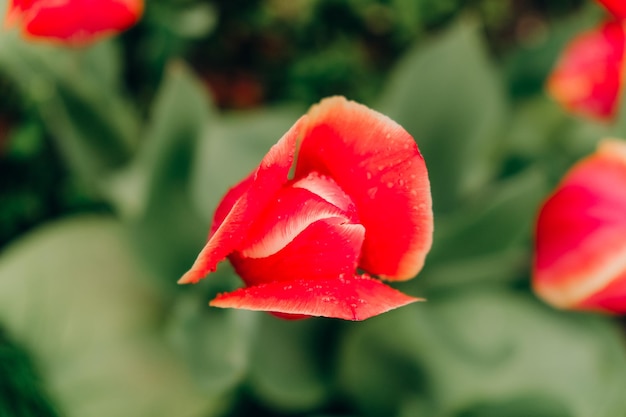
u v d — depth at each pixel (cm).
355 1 96
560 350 54
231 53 102
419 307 54
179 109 48
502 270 59
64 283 57
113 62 58
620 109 53
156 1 87
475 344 54
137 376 54
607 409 52
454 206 57
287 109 90
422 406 54
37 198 80
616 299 45
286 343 54
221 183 60
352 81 96
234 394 58
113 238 61
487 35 106
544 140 74
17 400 48
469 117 54
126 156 58
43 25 43
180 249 53
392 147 33
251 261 33
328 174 34
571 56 58
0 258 74
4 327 55
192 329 50
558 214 45
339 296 32
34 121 79
